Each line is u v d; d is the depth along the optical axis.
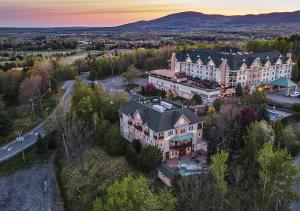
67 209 69.88
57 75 172.75
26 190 78.06
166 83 137.50
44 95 147.50
